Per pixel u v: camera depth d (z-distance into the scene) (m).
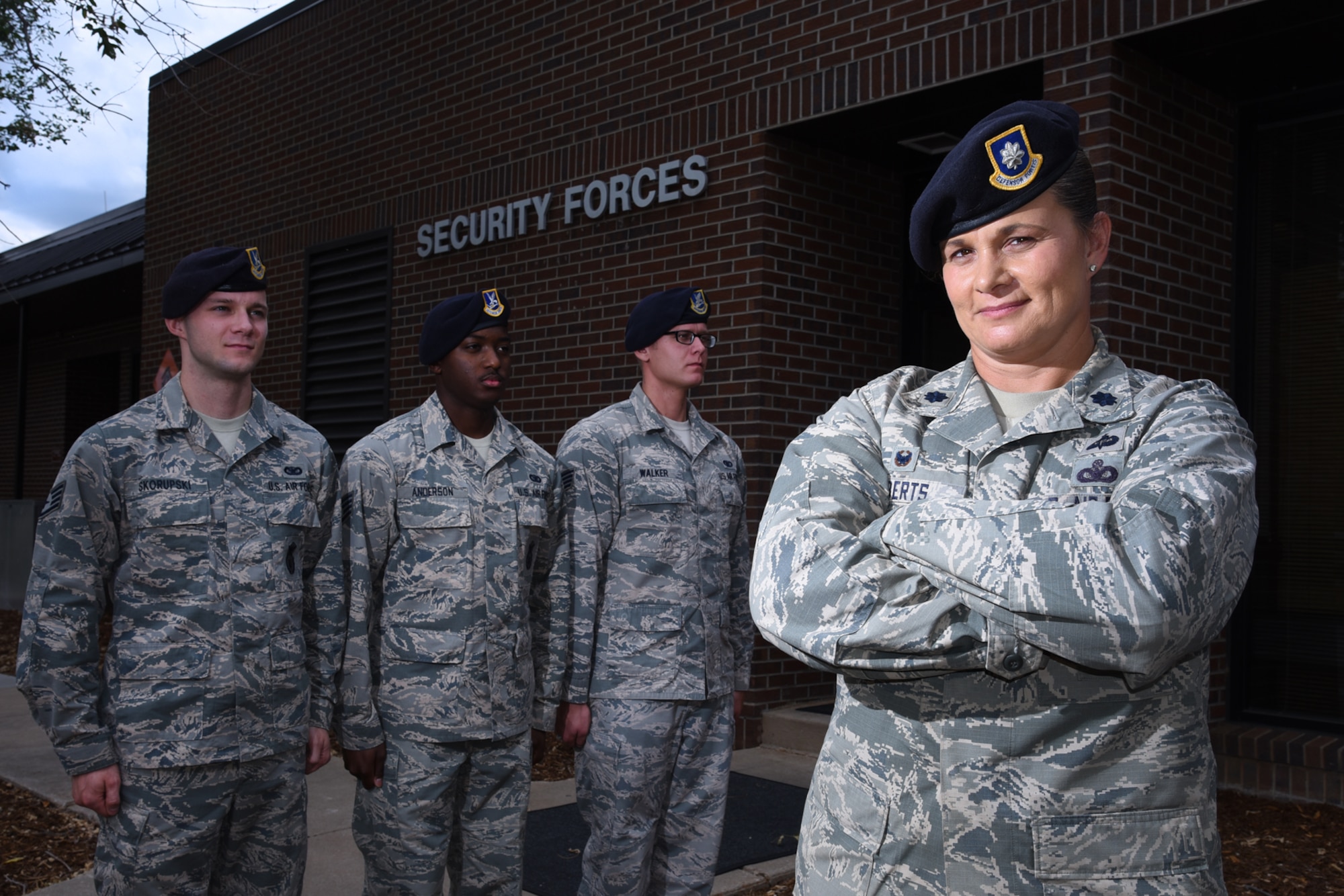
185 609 2.39
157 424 2.45
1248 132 5.12
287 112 8.90
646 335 3.37
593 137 6.49
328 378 8.34
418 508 2.82
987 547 1.16
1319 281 4.95
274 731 2.49
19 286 12.65
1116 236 4.48
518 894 2.92
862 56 5.24
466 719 2.75
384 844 2.77
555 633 3.05
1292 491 4.99
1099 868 1.19
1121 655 1.10
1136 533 1.13
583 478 3.14
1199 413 1.29
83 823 4.28
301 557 2.62
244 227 9.35
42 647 2.26
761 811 4.37
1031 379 1.42
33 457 16.58
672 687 3.07
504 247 7.01
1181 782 1.20
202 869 2.40
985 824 1.22
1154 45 4.50
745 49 5.73
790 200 5.73
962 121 5.48
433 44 7.60
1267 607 5.02
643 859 3.05
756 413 5.57
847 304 6.01
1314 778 4.34
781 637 1.26
